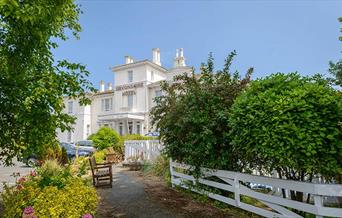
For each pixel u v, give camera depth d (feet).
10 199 14.71
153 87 101.81
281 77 16.76
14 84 14.46
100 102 116.98
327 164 12.89
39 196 13.74
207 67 24.39
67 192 14.43
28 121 14.40
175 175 27.43
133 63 106.11
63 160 40.19
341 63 29.27
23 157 17.88
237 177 18.70
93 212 14.96
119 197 23.38
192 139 22.62
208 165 21.45
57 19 14.49
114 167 46.85
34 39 13.52
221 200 20.38
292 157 13.32
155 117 27.53
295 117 13.46
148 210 19.40
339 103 13.14
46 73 15.06
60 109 15.69
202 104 22.15
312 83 15.47
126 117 99.40
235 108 17.08
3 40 13.29
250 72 22.56
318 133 12.87
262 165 17.62
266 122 14.40
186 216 18.02
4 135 16.52
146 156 44.01
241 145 16.35
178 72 97.96
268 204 16.22
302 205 13.79
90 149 66.69
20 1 11.71
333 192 12.45
